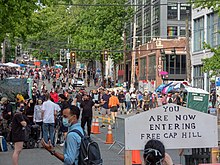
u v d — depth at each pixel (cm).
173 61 7175
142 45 8144
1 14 1978
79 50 7612
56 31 9569
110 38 7712
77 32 8150
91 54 7931
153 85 7006
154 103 4997
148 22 8275
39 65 12988
